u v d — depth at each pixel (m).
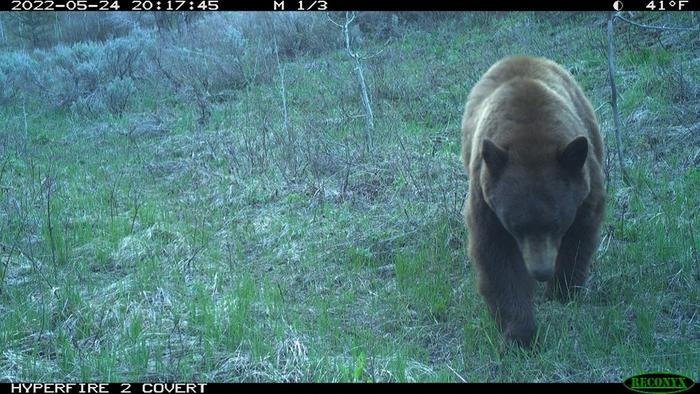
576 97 6.33
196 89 14.26
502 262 5.38
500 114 5.36
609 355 5.41
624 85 10.74
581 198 4.96
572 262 5.71
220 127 12.20
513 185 4.86
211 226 8.34
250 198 9.06
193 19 19.88
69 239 7.98
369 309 6.38
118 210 9.11
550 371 5.26
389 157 9.69
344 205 8.52
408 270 6.88
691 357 5.21
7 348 5.77
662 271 6.43
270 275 7.18
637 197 7.81
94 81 15.81
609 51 8.26
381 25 16.62
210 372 5.43
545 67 6.34
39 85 15.88
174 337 5.95
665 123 9.54
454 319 6.11
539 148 4.95
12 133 12.75
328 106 12.42
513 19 14.80
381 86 12.52
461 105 11.41
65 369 5.50
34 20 21.47
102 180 10.32
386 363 5.37
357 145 10.07
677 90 10.15
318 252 7.58
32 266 7.36
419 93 12.19
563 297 6.02
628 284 6.29
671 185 8.04
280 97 13.34
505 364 5.32
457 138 10.24
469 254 5.56
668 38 11.87
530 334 5.39
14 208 8.79
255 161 10.09
